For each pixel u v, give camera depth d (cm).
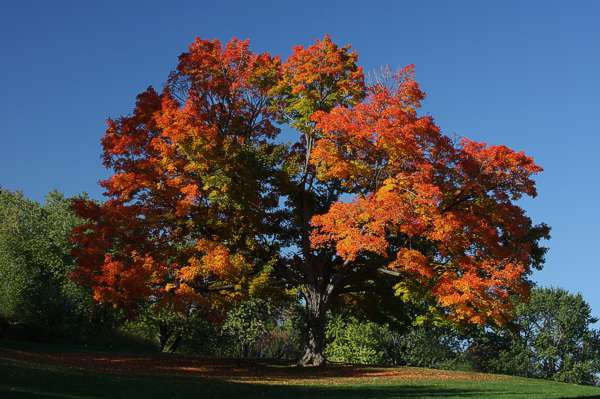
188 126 3053
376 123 3059
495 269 3100
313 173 3522
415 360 6856
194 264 3077
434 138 3189
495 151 3253
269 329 6681
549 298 7594
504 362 7338
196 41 3506
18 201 5666
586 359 7450
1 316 4016
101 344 4566
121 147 3203
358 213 3023
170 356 3628
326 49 3381
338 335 6819
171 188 3173
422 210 2964
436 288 3067
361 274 3569
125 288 2911
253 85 3462
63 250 4919
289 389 2288
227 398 1947
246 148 3272
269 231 3409
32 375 1867
